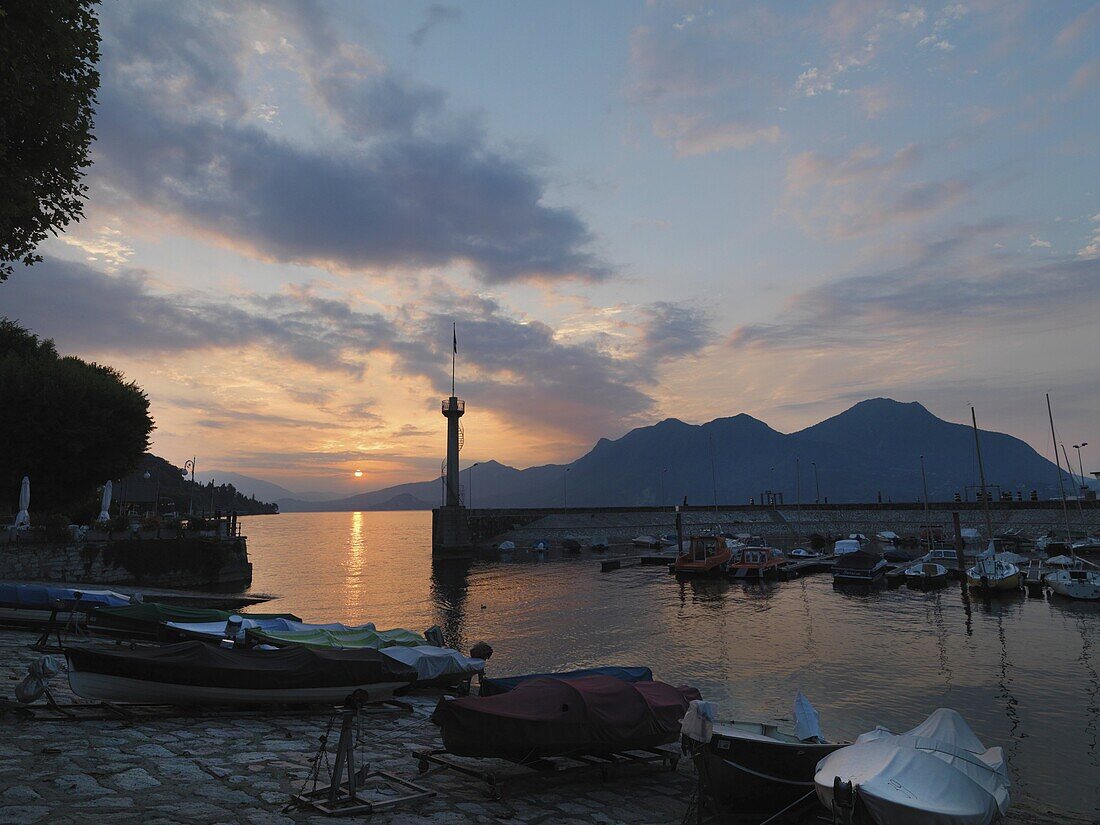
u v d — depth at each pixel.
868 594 59.53
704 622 46.03
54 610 22.11
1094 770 19.06
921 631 41.66
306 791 11.06
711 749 12.22
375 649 20.33
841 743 13.45
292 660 17.61
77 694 15.11
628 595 60.34
